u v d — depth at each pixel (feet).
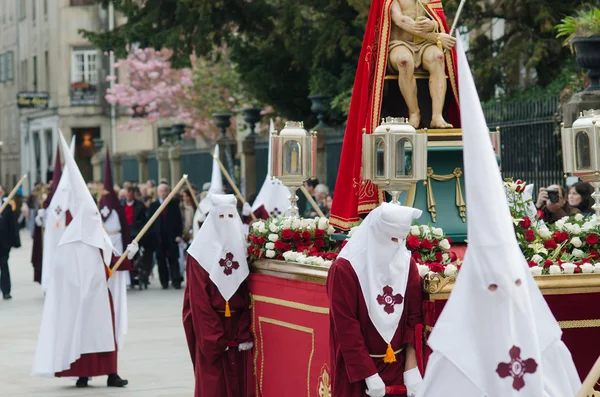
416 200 39.81
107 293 55.88
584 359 33.47
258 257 42.70
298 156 45.21
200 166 161.99
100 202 96.73
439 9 41.70
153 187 129.39
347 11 110.01
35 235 104.22
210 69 189.67
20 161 303.89
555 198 59.93
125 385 55.67
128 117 264.31
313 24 117.08
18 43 306.35
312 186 96.02
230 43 127.34
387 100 41.91
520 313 25.38
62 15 267.59
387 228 31.09
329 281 32.40
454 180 40.14
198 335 42.47
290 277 39.14
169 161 174.29
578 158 40.01
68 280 55.21
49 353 55.16
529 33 103.30
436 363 26.03
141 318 81.87
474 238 25.40
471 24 106.22
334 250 41.63
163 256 104.37
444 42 40.57
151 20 121.60
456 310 25.77
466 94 25.73
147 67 208.44
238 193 57.11
